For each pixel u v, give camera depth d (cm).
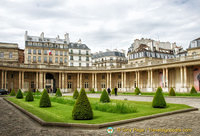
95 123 1112
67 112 1570
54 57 6994
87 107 1248
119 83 6219
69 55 7444
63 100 2405
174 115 1467
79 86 6244
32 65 5394
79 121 1174
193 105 1980
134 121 1238
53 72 5856
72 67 5978
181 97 2947
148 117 1327
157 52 6881
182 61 4209
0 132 1002
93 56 10325
